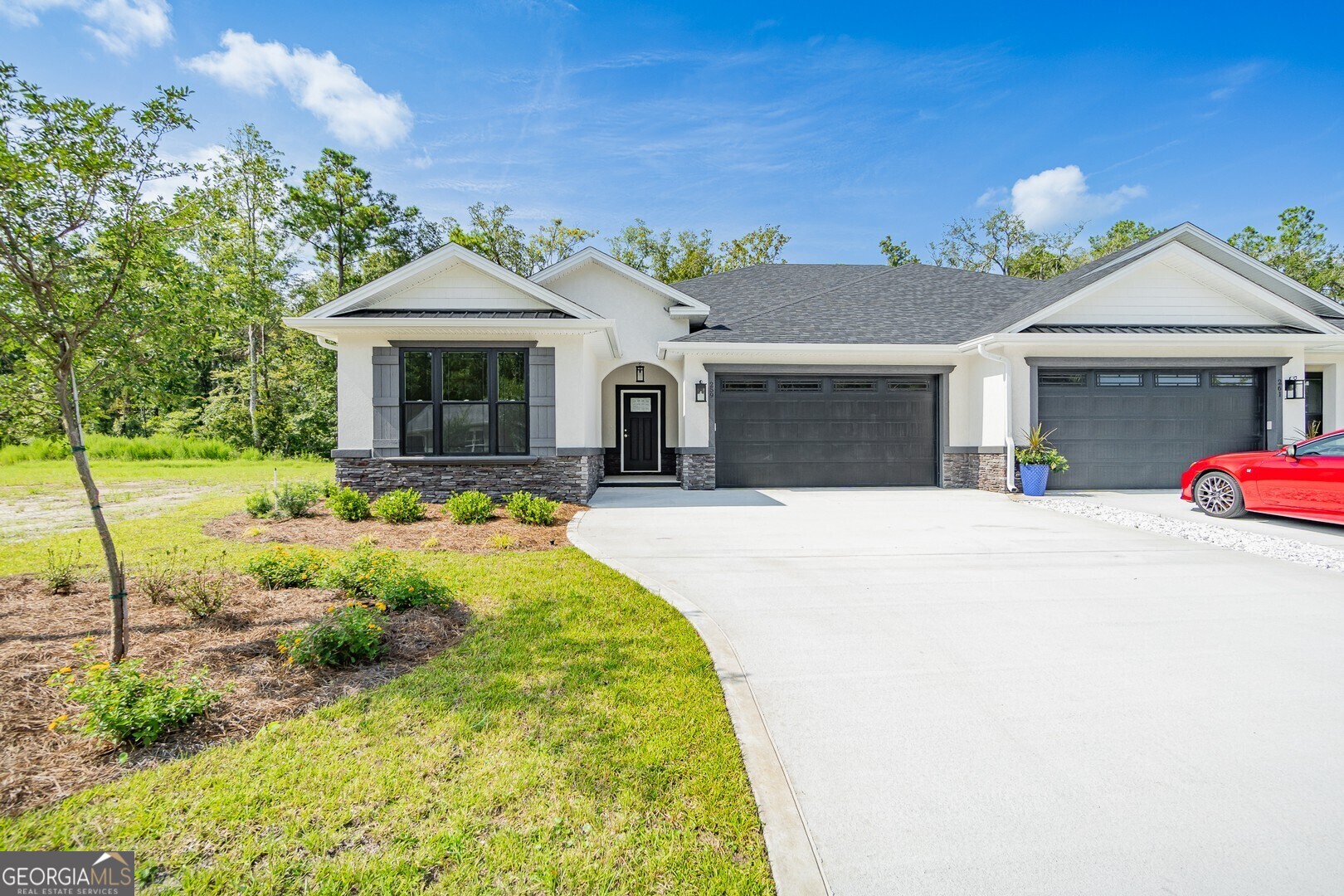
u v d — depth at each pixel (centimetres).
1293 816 243
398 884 201
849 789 263
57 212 367
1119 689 361
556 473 1145
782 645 429
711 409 1341
